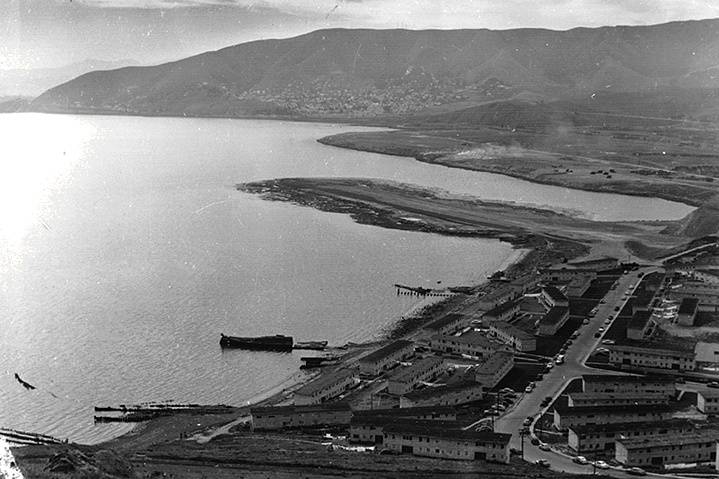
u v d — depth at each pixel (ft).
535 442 570.46
